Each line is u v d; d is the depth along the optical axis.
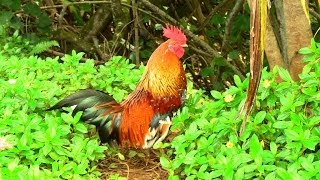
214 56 7.98
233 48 8.58
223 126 4.29
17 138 4.66
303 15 4.74
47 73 6.16
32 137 4.62
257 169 3.83
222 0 9.10
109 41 9.20
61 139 4.76
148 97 5.20
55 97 5.57
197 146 4.43
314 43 4.46
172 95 5.17
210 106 4.66
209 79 8.86
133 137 5.21
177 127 4.91
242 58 8.84
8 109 4.90
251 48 3.21
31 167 4.31
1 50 7.45
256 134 4.30
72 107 5.10
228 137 4.38
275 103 4.52
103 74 6.16
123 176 5.04
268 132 4.31
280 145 4.30
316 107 4.28
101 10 8.96
